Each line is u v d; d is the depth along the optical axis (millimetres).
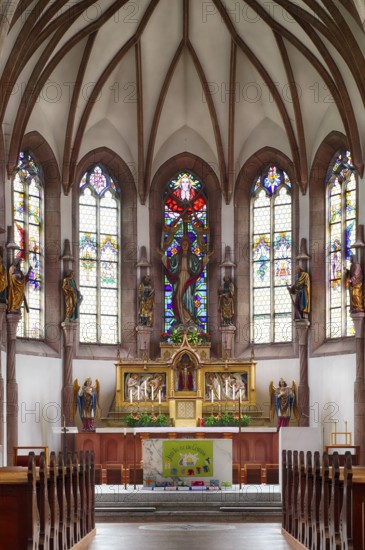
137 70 39281
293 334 39250
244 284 40812
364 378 35469
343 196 38688
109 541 21891
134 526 25828
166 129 41406
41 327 38375
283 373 39156
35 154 38656
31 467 15570
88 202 40469
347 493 15211
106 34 37562
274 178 40906
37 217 38781
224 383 38281
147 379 38344
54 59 36531
